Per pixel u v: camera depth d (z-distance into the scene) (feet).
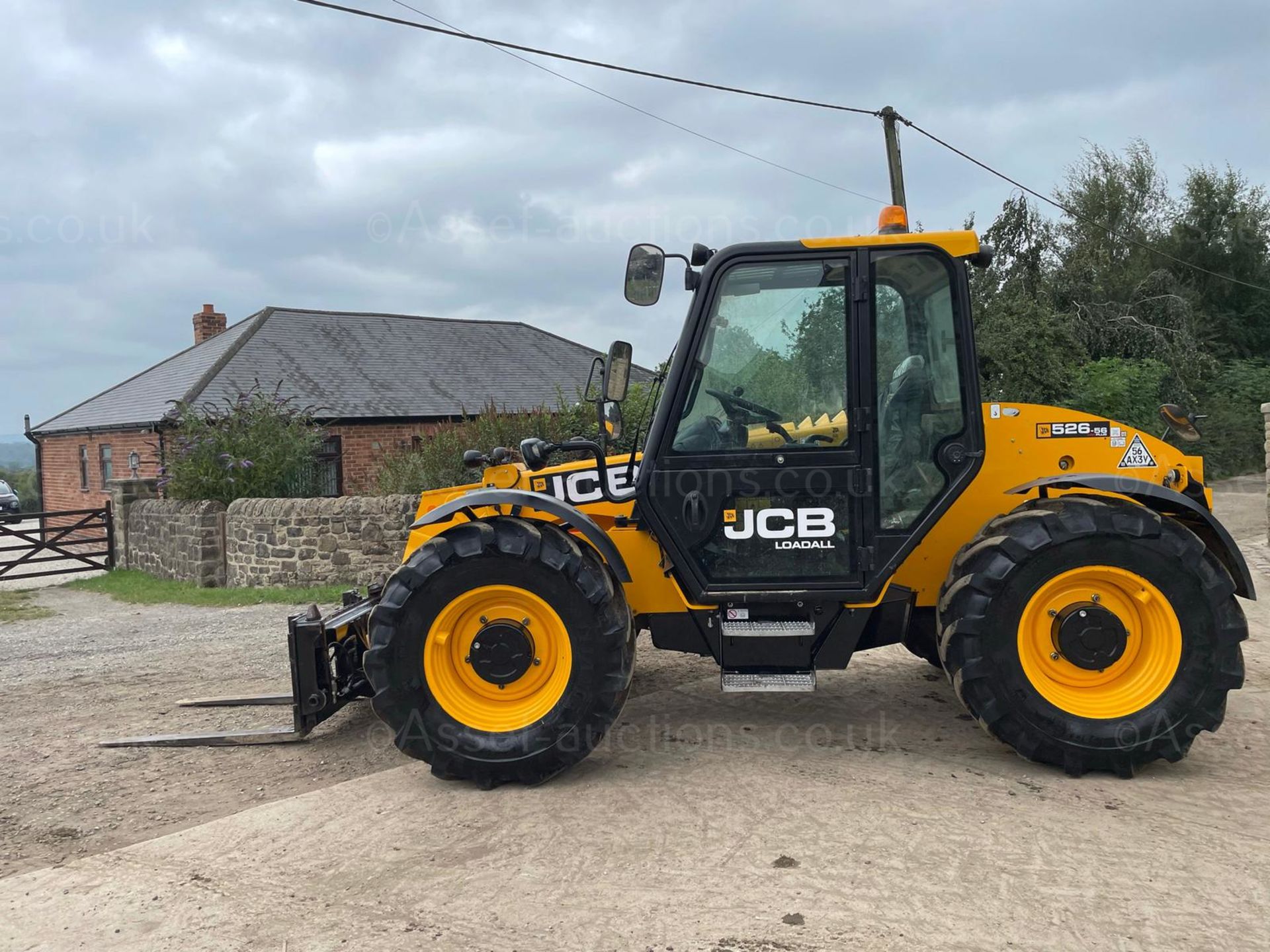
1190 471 14.01
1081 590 12.82
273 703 18.02
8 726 17.29
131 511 42.98
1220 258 86.63
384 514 33.01
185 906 10.02
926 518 13.32
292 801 12.79
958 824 11.36
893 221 14.08
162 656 23.44
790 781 12.91
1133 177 87.71
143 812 12.84
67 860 11.34
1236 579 13.16
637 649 21.39
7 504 89.45
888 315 13.28
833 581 13.30
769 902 9.66
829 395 13.23
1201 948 8.64
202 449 39.09
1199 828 11.14
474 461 15.38
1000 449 13.88
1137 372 61.72
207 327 81.25
